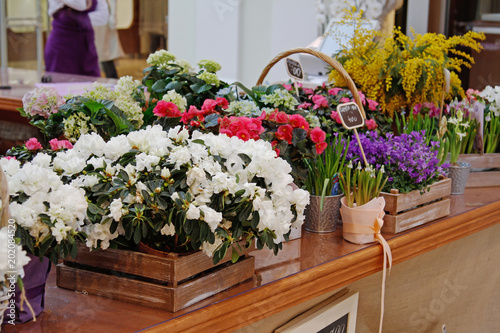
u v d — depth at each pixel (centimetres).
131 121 201
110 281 144
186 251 143
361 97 244
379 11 420
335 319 184
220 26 544
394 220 196
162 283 139
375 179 191
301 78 223
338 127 226
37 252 129
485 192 260
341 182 194
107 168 139
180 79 221
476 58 430
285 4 501
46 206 127
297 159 189
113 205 132
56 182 129
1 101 404
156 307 138
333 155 196
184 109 200
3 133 454
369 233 187
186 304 139
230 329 145
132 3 742
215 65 228
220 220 132
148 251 142
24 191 127
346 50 287
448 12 432
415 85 273
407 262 214
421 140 216
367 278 201
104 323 132
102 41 757
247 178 142
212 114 185
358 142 195
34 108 196
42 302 137
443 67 275
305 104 223
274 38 514
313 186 201
